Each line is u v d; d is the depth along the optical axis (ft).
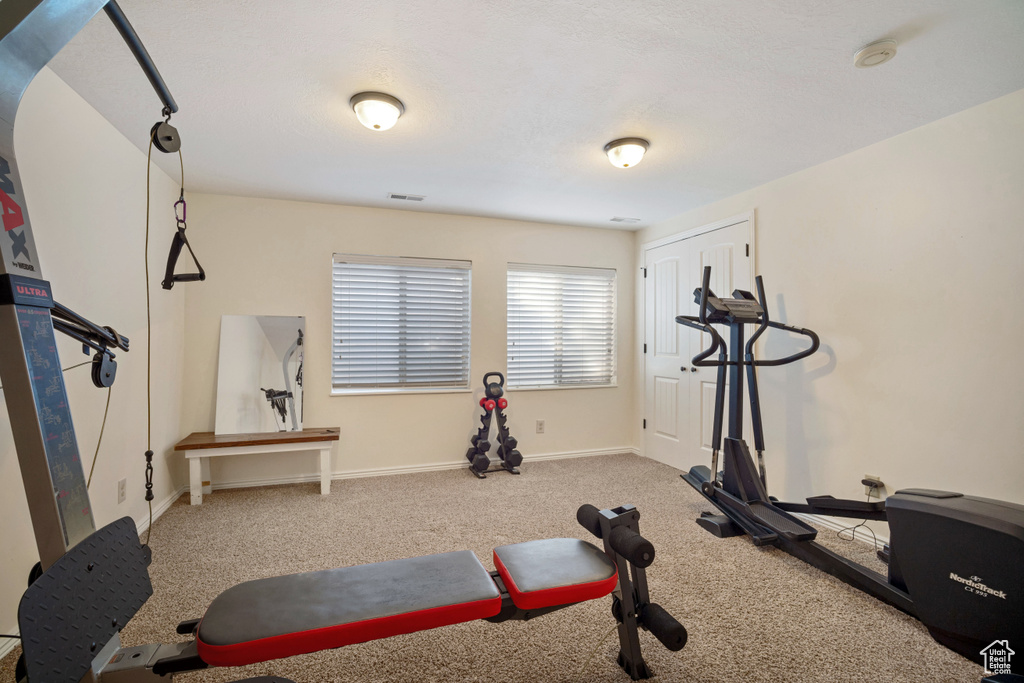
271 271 12.46
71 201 7.01
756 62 6.39
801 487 10.17
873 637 6.07
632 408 16.24
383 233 13.43
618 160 9.00
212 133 8.59
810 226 10.12
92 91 7.11
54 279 6.59
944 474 7.80
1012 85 6.88
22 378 3.29
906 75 6.66
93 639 3.51
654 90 7.12
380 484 12.46
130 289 8.91
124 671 3.79
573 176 10.83
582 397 15.61
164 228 10.61
